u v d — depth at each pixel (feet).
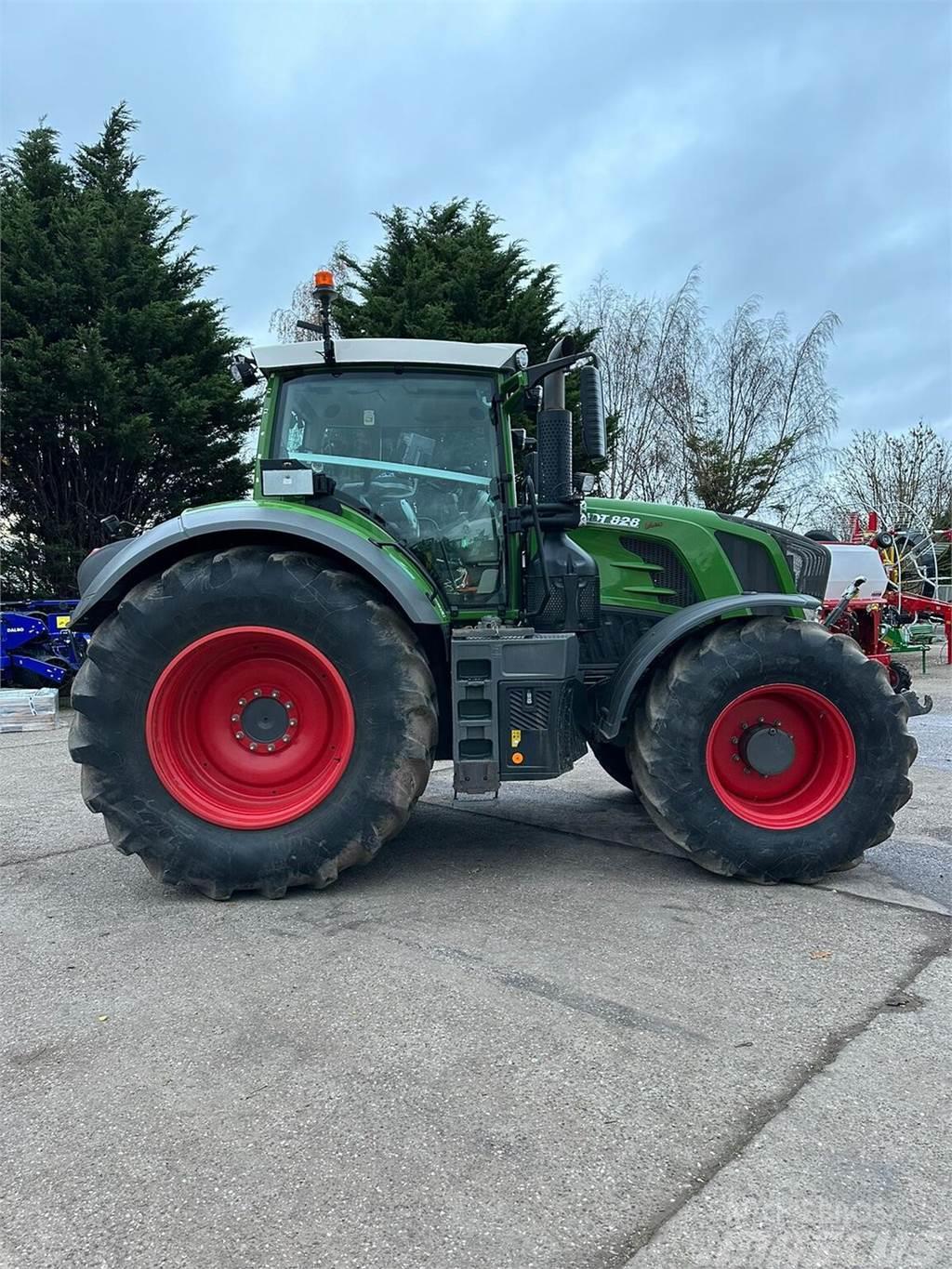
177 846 10.67
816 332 60.80
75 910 10.62
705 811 11.02
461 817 14.94
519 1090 6.54
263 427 12.33
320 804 10.82
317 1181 5.57
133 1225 5.21
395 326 43.78
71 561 38.06
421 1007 7.87
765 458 58.80
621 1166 5.66
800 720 11.66
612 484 60.95
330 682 10.95
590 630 12.39
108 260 38.45
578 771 19.57
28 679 34.14
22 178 40.06
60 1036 7.53
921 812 15.03
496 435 12.28
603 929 9.68
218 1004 8.03
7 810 16.31
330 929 9.79
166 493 40.98
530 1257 4.89
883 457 80.94
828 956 8.91
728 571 13.28
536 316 45.83
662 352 60.44
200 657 10.86
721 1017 7.63
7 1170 5.75
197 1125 6.20
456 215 50.47
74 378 35.04
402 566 11.18
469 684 10.84
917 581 38.73
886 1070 6.76
